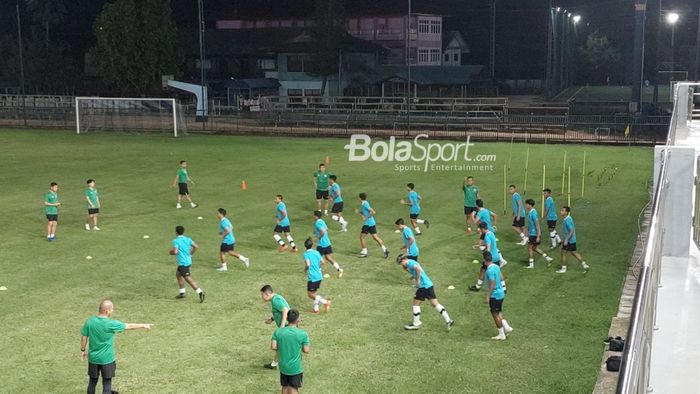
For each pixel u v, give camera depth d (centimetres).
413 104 6391
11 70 8350
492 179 3628
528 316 1664
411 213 2478
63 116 6738
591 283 1922
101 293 1830
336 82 7956
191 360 1409
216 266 2084
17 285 1892
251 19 9175
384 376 1336
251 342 1502
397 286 1903
